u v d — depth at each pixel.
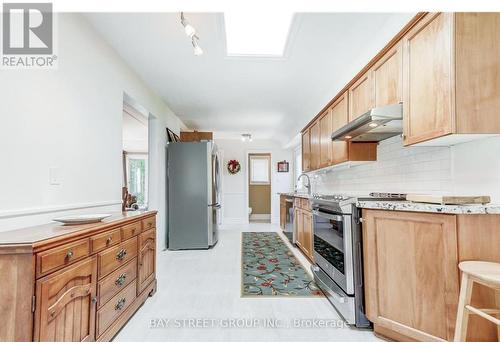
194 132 5.71
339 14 2.14
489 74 1.49
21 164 1.55
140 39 2.50
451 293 1.47
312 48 2.69
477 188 1.69
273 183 7.78
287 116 5.29
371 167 3.00
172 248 4.43
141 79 3.44
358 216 2.02
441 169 1.97
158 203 4.17
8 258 1.09
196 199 4.51
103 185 2.44
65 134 1.93
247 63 3.02
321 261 2.66
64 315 1.28
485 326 1.44
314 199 2.85
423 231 1.60
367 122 2.04
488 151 1.62
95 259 1.55
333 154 3.29
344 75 3.24
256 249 4.45
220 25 2.30
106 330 1.68
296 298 2.50
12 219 1.47
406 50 1.88
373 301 1.86
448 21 1.51
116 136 2.72
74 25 2.04
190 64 3.03
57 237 1.23
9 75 1.49
